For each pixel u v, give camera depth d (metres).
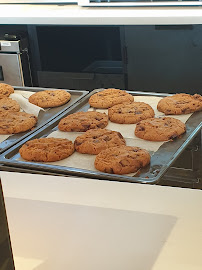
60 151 0.61
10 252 0.19
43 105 0.79
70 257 0.25
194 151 0.60
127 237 0.27
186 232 0.27
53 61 1.20
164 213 0.29
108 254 0.25
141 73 1.14
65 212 0.30
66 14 1.17
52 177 0.35
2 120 0.73
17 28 1.19
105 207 0.30
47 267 0.25
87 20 1.11
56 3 1.33
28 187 0.34
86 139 0.64
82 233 0.27
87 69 1.18
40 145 0.62
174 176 0.57
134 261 0.24
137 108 0.74
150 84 1.14
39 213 0.30
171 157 0.57
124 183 0.33
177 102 0.75
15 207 0.31
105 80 1.18
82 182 0.34
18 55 1.17
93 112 0.74
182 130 0.65
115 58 1.15
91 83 1.19
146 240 0.26
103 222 0.28
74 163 0.60
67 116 0.73
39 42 1.19
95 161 0.58
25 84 1.22
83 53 1.17
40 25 1.17
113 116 0.72
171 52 1.09
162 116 0.73
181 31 1.06
